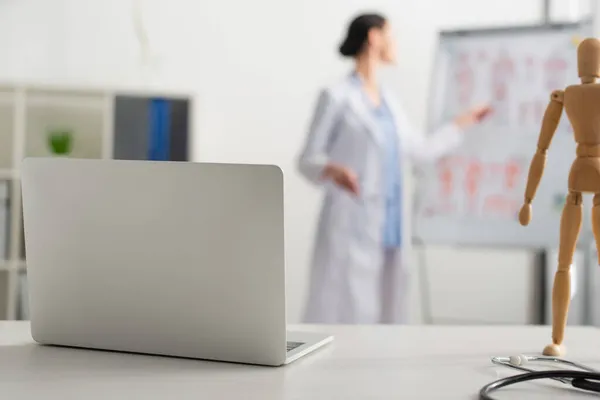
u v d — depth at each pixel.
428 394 0.65
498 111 3.01
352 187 3.03
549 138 0.99
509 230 2.97
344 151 3.09
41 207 0.83
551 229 2.89
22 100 2.81
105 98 2.86
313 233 3.26
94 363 0.77
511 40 2.99
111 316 0.82
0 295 2.88
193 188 0.75
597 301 2.97
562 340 0.91
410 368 0.77
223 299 0.77
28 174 0.83
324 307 3.08
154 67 3.21
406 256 3.13
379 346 0.90
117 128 2.92
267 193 0.73
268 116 3.28
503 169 2.99
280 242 0.73
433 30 3.32
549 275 3.21
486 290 3.31
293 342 0.90
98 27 3.17
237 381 0.69
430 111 3.10
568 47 2.91
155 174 0.77
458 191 3.06
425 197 3.10
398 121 3.13
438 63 3.09
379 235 3.07
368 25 3.16
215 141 3.25
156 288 0.79
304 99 3.29
